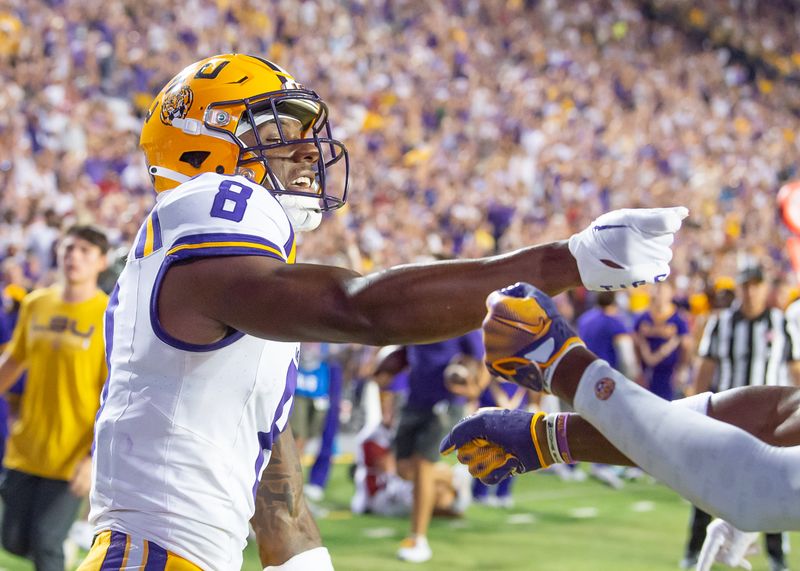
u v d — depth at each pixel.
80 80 20.70
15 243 14.61
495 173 23.73
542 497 12.58
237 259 2.66
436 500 10.83
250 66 3.17
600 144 27.69
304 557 3.57
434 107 26.05
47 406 6.42
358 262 16.69
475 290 2.45
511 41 31.16
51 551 6.42
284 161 3.23
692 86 34.59
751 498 2.14
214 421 2.90
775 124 34.75
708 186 27.47
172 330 2.78
